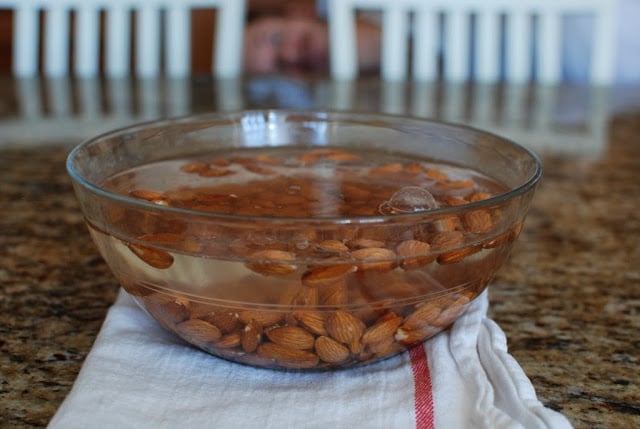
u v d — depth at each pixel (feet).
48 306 1.95
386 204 1.69
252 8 10.28
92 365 1.57
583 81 7.34
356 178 1.88
